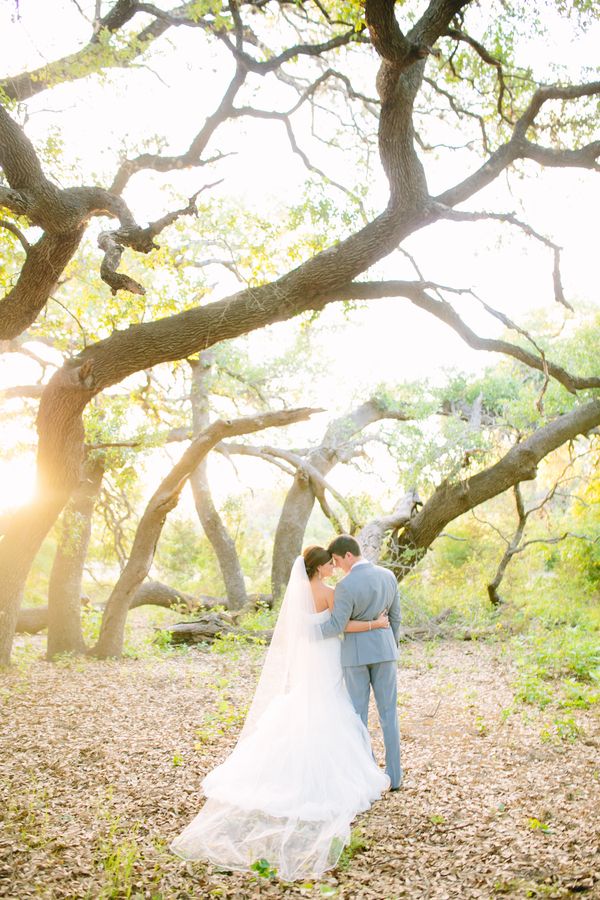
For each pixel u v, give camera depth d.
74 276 13.89
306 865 4.22
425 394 19.12
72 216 8.76
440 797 5.31
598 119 11.74
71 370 9.87
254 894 3.91
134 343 9.69
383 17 7.57
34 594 22.30
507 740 6.78
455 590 18.69
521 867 4.04
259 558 25.20
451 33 9.05
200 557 24.67
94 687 9.58
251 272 11.00
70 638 12.64
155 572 26.00
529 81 11.72
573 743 6.54
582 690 8.29
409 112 9.26
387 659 5.54
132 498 20.25
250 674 10.68
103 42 9.56
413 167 9.70
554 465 23.95
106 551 20.45
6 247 11.23
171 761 6.26
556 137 12.14
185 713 8.05
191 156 10.77
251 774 4.82
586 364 15.43
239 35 9.73
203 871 4.18
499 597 16.91
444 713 8.09
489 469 15.67
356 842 4.50
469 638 14.45
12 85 10.41
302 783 4.74
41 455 10.59
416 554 16.27
